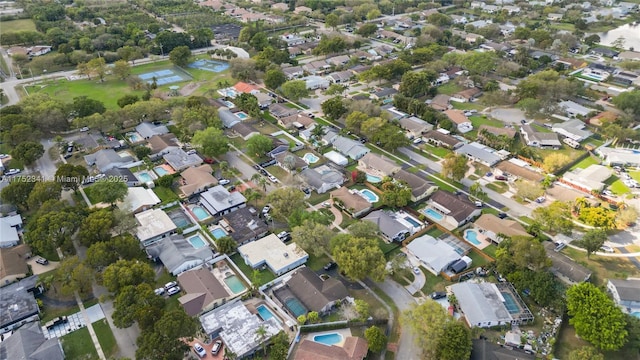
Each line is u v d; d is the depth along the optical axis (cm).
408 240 13225
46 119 18325
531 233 13350
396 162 17575
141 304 9956
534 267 11650
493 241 13312
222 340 10050
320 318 10756
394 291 11619
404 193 14550
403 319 10038
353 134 19538
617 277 11962
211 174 16362
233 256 12812
